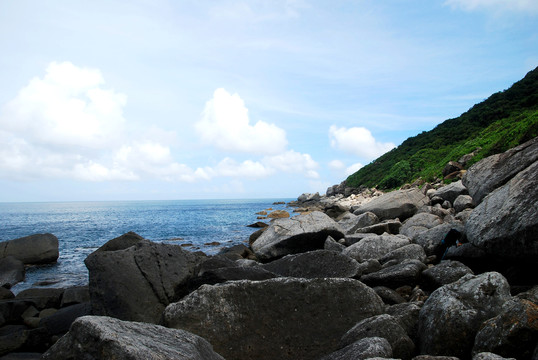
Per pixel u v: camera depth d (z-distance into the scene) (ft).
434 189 83.71
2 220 187.01
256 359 16.78
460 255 27.58
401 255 31.58
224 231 107.45
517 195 23.34
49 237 61.98
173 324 17.42
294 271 28.25
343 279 19.20
